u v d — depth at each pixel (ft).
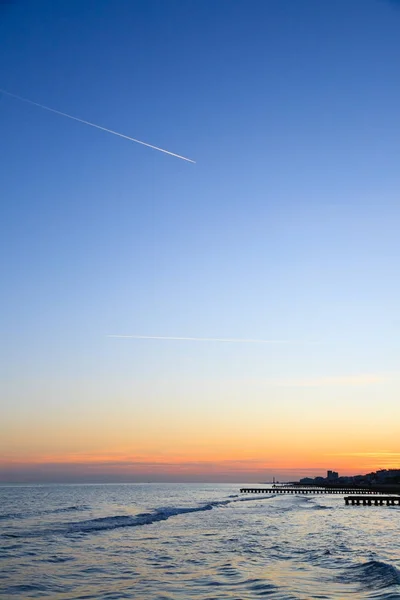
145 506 282.97
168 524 173.68
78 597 68.90
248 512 240.32
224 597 68.23
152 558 101.55
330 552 107.04
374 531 155.12
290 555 104.42
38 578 81.25
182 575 84.02
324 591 70.54
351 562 93.61
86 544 121.29
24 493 527.81
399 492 502.38
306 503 341.41
